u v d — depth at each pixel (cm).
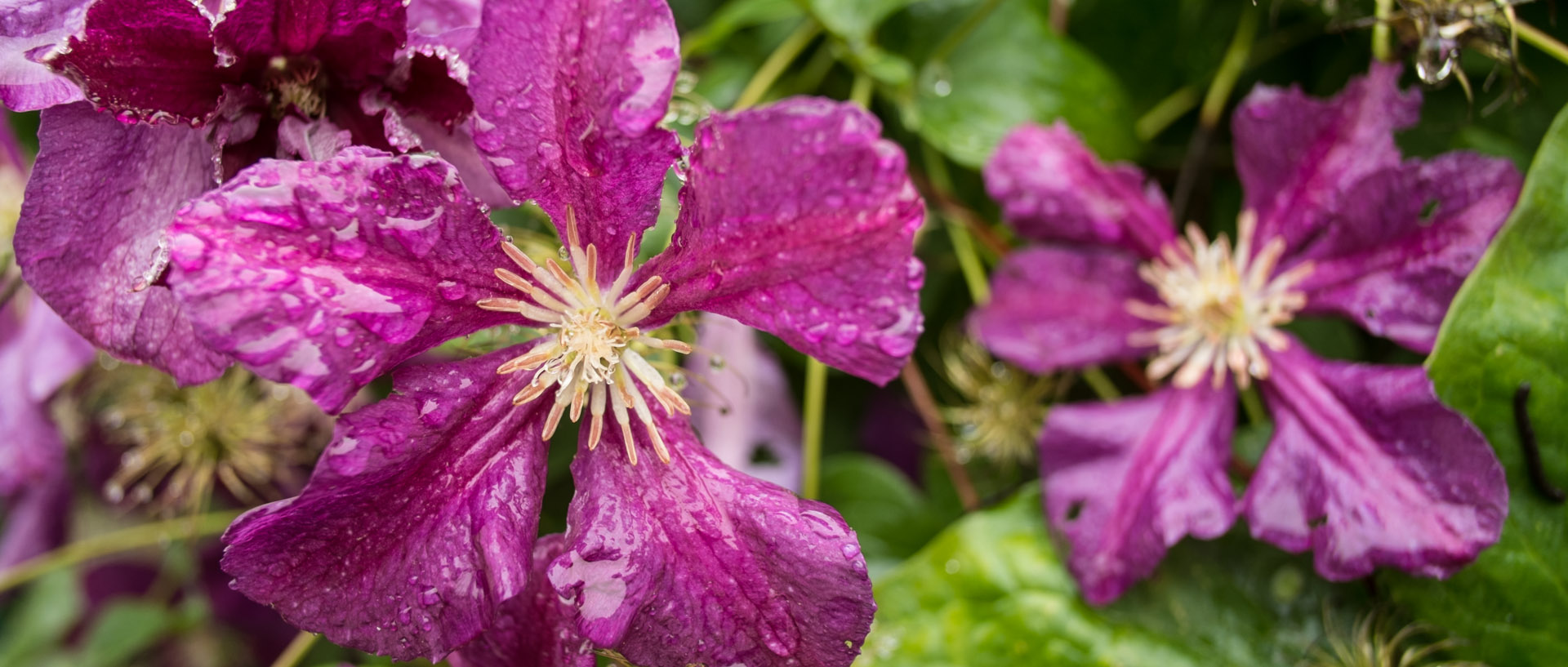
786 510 23
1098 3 32
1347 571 26
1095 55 32
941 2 31
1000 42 31
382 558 22
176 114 22
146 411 31
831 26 29
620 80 22
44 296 23
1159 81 32
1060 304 29
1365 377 26
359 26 23
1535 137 29
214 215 21
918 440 32
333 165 21
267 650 38
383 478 22
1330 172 27
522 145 22
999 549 28
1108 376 31
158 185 23
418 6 24
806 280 22
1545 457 26
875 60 30
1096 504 28
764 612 23
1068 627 28
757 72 32
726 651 23
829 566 22
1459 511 25
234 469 32
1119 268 29
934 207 31
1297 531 26
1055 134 29
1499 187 26
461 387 23
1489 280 25
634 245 23
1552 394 25
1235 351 28
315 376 21
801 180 22
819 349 22
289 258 21
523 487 23
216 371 23
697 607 23
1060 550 28
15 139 32
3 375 30
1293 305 28
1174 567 28
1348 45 30
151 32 22
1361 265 27
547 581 24
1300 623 27
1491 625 26
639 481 23
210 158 23
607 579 23
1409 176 26
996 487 31
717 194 22
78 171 23
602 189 23
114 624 38
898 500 31
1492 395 26
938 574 29
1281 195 28
